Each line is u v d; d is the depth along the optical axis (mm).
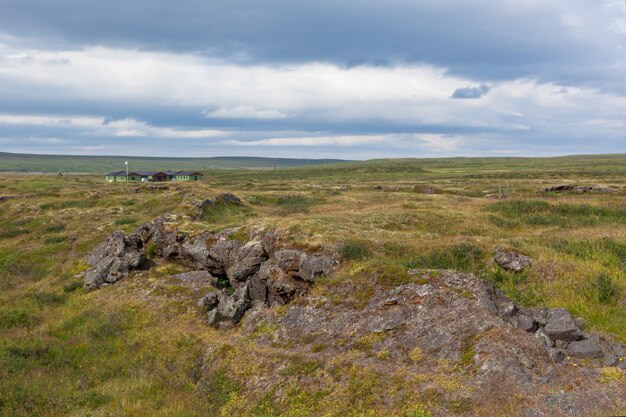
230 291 25047
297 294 21359
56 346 20453
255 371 15211
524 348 12664
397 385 12383
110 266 29594
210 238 28203
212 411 14172
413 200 47906
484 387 11367
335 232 24641
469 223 31047
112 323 22172
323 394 13203
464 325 14055
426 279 16922
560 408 10250
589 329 14328
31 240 43938
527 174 132625
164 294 24359
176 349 18516
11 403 15016
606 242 21281
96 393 15727
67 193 70375
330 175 181125
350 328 15906
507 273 19125
